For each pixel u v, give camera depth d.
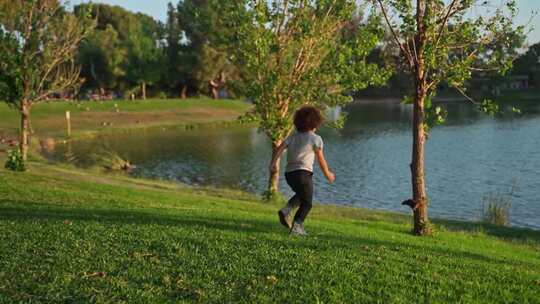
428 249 8.86
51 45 21.77
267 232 8.60
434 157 34.59
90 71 88.56
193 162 34.81
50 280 5.87
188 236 7.85
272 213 14.65
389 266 6.89
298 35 18.47
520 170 29.12
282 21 18.45
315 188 25.41
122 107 68.06
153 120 62.78
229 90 20.61
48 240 7.39
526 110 75.88
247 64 18.33
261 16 17.80
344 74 17.95
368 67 17.70
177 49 94.12
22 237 7.54
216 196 19.70
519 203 21.89
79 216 9.59
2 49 20.75
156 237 7.73
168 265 6.46
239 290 5.75
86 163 32.84
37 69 21.66
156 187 20.88
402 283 6.22
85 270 6.18
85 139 47.81
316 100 19.20
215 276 6.12
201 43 85.88
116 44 87.19
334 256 7.15
